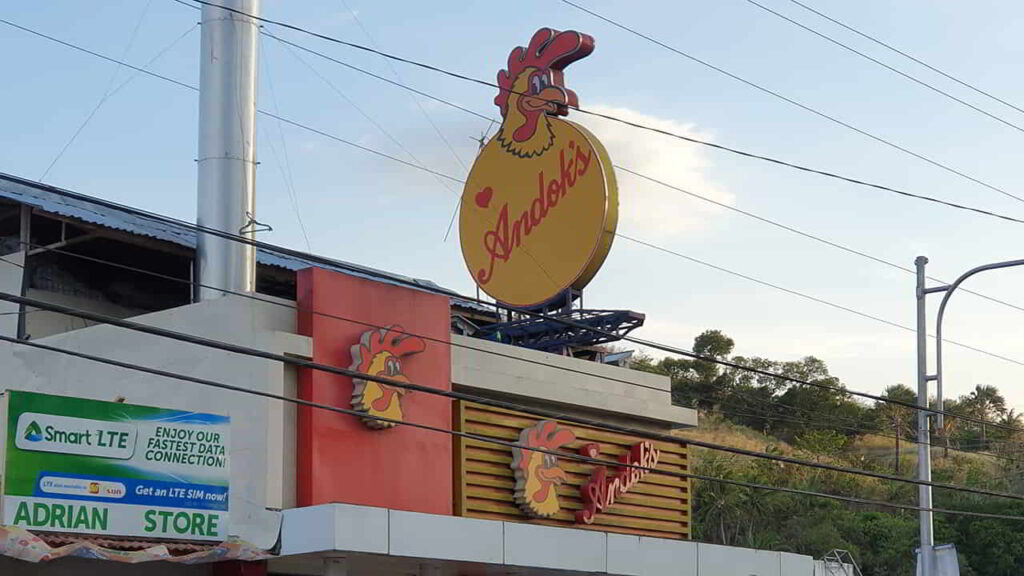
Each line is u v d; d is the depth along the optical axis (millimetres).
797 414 142500
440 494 26953
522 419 29109
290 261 32906
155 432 23250
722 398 144250
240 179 28875
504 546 25641
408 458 26484
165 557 22609
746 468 111875
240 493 24344
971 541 93938
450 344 27734
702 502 98188
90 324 31562
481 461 28125
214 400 25172
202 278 28422
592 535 27375
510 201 31844
